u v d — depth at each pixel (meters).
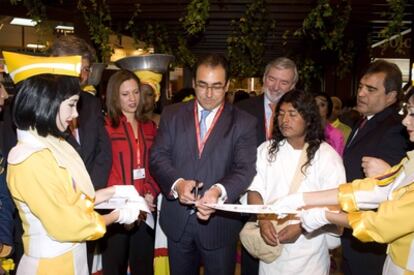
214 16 5.24
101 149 2.48
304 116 2.23
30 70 1.61
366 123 2.48
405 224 1.56
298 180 2.25
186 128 2.33
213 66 2.20
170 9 4.84
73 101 1.65
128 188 2.01
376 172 2.04
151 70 3.55
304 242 2.23
